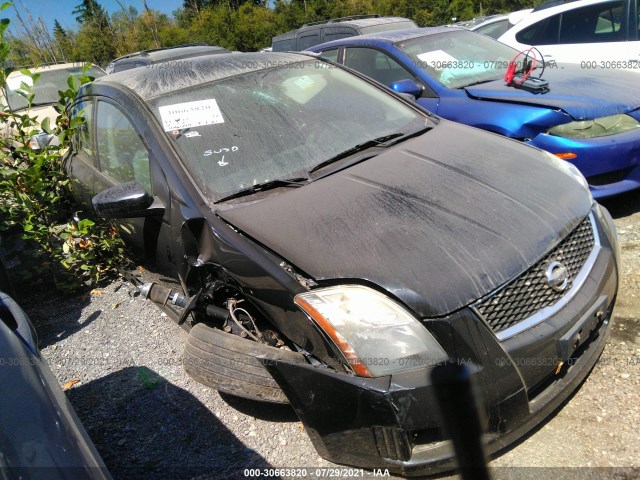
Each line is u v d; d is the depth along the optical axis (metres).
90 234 4.19
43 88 8.68
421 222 2.37
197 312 2.89
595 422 2.45
